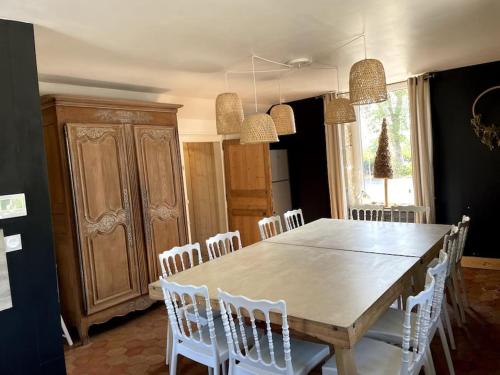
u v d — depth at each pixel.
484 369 2.46
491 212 4.45
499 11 2.53
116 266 3.53
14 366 2.19
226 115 2.94
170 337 2.76
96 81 3.70
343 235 3.40
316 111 5.72
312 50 3.17
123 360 2.95
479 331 2.96
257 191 5.40
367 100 2.51
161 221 3.94
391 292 2.06
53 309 2.34
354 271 2.36
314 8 2.27
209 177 6.23
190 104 4.98
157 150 3.94
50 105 3.23
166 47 2.82
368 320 1.79
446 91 4.57
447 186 4.69
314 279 2.27
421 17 2.55
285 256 2.83
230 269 2.60
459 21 2.69
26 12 2.06
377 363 1.87
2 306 2.14
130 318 3.80
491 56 3.97
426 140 4.64
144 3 2.03
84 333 3.28
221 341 2.23
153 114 3.94
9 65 2.18
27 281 2.24
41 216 2.30
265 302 1.70
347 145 5.50
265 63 3.46
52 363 2.33
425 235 3.19
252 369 1.88
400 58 3.71
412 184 4.95
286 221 4.22
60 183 3.29
